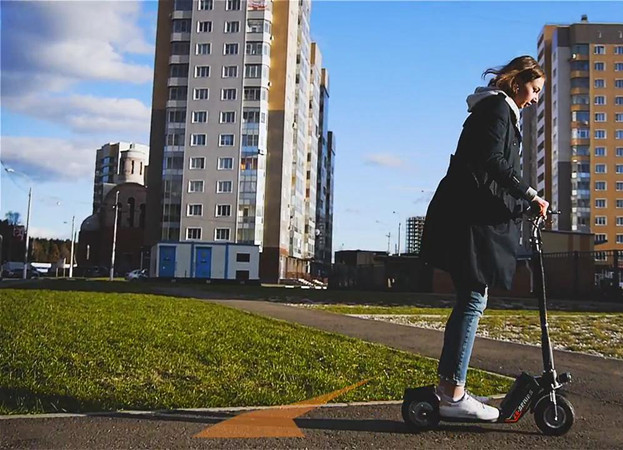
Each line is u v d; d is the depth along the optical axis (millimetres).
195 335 8234
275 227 70875
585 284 23938
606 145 93000
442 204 3926
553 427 3830
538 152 103562
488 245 3801
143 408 4336
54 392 4734
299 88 80562
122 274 84250
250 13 71188
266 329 9406
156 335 8062
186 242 46875
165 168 71500
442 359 3881
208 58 71438
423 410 3822
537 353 7699
